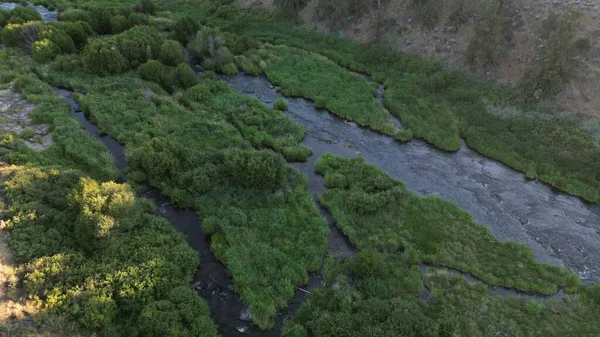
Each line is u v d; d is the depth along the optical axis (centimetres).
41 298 2155
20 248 2347
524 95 3959
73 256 2384
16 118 3609
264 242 2753
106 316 2123
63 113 3712
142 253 2486
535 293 2578
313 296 2434
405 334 2131
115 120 3694
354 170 3366
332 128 3978
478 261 2730
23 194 2702
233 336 2234
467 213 3066
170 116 3812
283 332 2241
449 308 2400
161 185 3083
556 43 3825
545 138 3662
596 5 4247
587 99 3762
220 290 2473
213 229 2792
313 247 2722
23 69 4278
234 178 3089
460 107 4125
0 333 1895
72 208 2539
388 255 2716
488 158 3694
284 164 3244
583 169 3409
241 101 4147
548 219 3105
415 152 3731
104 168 3147
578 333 2312
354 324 2186
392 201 3086
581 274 2708
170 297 2280
